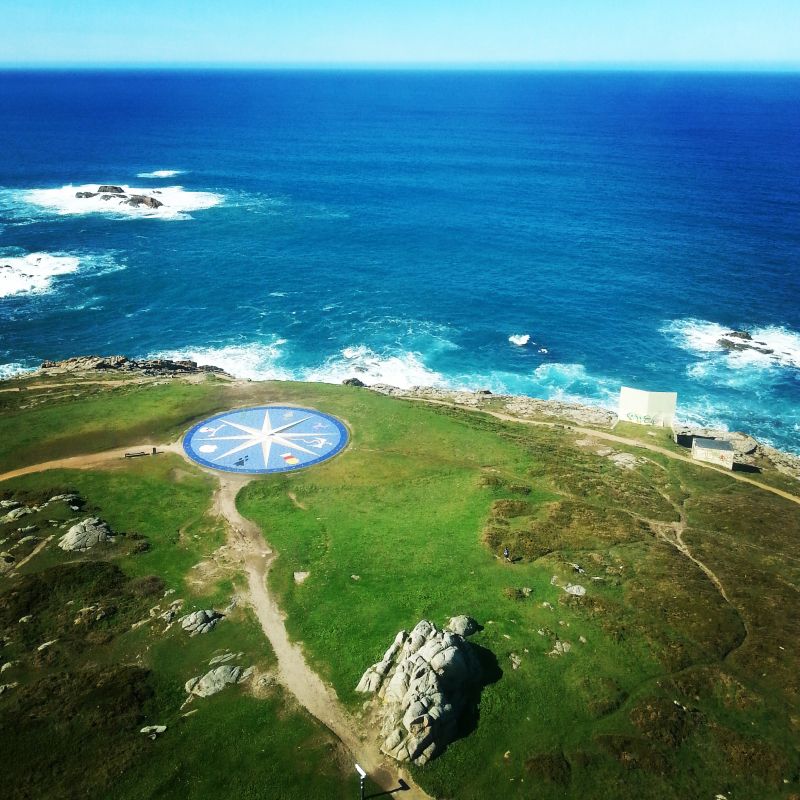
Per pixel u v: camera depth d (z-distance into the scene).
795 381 105.62
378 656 41.53
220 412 81.38
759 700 38.53
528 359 113.56
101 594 48.09
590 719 37.09
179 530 57.47
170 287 137.62
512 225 181.88
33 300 128.88
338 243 167.12
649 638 43.12
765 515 63.31
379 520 59.31
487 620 44.78
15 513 58.16
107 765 34.00
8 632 44.16
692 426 93.62
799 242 164.50
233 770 33.97
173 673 40.69
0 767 33.94
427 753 34.41
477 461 72.44
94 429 75.69
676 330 122.50
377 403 85.44
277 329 121.88
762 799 32.88
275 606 47.00
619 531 57.28
